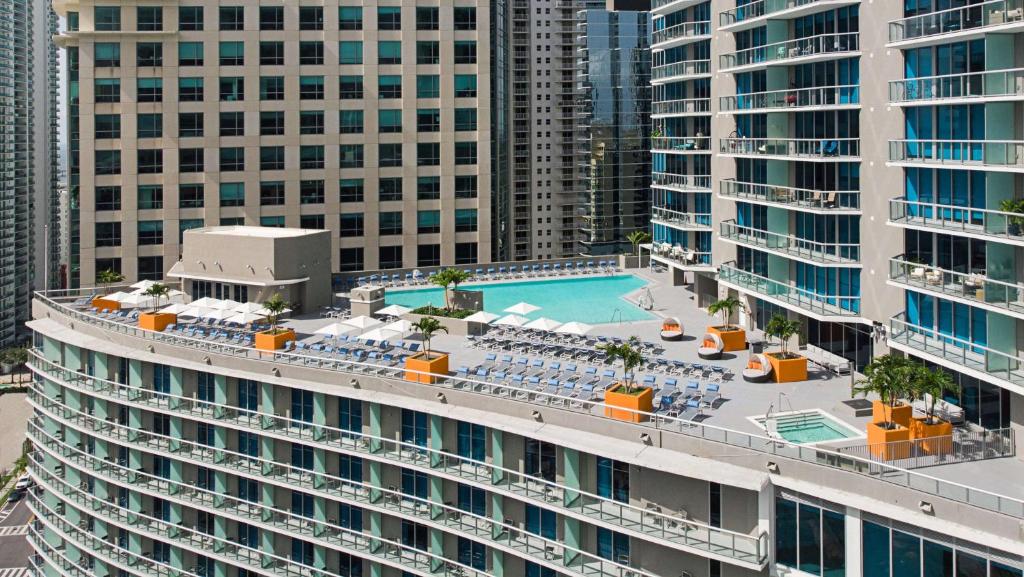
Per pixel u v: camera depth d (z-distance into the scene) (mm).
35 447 68562
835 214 53719
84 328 60000
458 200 92188
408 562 48031
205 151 86750
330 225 89562
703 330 62562
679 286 78000
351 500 48531
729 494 38812
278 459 51375
